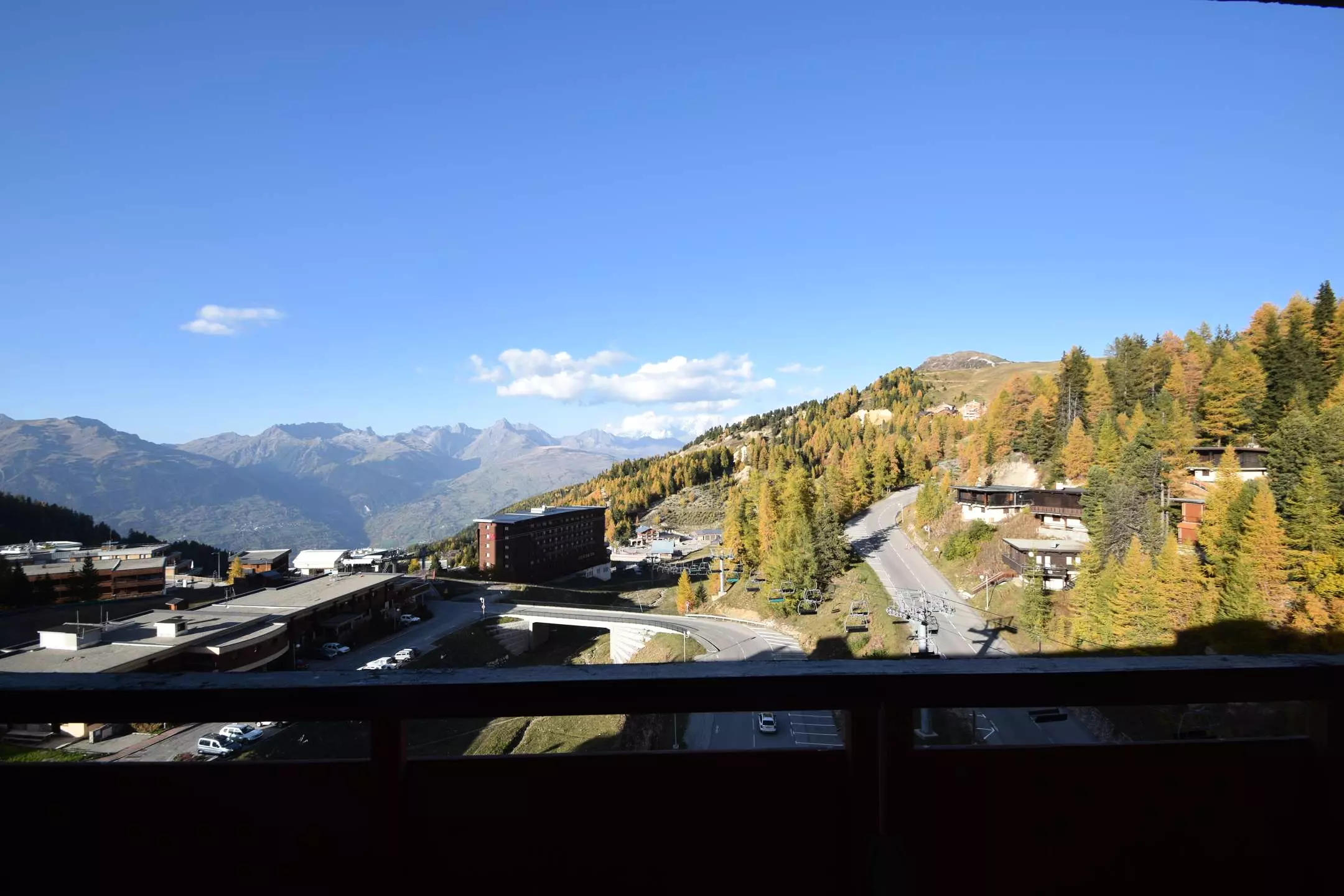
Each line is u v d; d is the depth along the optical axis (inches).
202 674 64.0
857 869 66.1
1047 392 2495.1
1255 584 888.3
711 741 750.5
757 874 67.3
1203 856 70.0
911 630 1337.4
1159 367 2057.1
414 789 67.6
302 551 3186.5
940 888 66.5
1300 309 1657.2
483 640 1968.5
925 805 66.5
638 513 4955.7
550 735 849.5
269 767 67.2
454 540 5221.5
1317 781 70.7
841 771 68.1
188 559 3668.8
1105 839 69.0
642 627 1839.3
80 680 63.2
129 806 67.7
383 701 62.4
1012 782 67.7
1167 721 697.6
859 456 3016.7
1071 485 1871.3
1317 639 818.8
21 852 68.0
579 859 67.4
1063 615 1180.5
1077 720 723.4
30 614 1911.9
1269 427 1480.1
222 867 67.1
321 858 66.6
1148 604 978.1
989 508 1945.1
